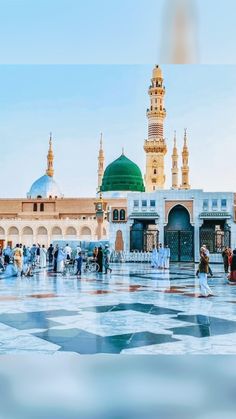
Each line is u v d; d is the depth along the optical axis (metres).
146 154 100.44
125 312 12.33
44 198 94.75
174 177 105.00
